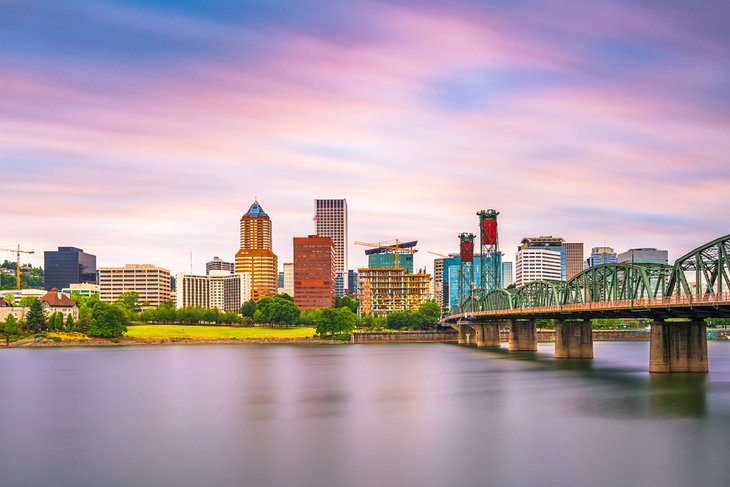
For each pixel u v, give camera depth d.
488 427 87.81
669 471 67.62
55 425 95.06
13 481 68.88
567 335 196.00
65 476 70.31
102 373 164.38
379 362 192.50
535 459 72.38
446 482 65.75
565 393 114.75
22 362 199.75
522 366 170.88
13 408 110.06
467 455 74.50
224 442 82.44
